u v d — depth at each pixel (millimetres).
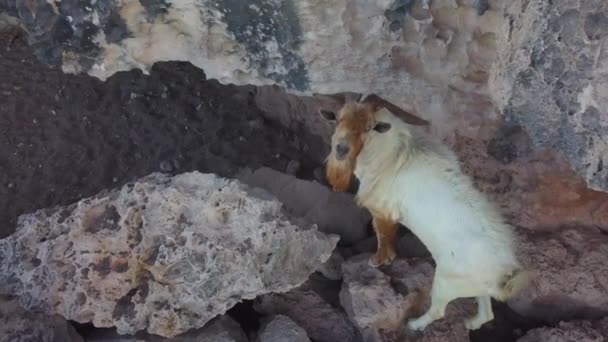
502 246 5145
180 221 5016
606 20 4172
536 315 6109
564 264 5820
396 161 5457
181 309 5031
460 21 4832
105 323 5133
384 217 5742
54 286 5133
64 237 5125
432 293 5520
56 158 6875
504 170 5980
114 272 5000
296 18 4820
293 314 5887
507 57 4668
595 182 4914
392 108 5883
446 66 5074
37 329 5074
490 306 5621
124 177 6891
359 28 4914
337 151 5383
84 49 5070
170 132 7199
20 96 7266
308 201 6621
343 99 6191
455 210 5273
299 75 5352
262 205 5047
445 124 5664
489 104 5387
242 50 5199
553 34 4355
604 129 4586
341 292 6004
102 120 7184
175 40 5188
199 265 4918
